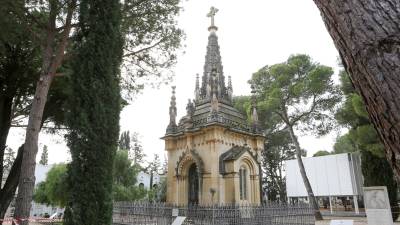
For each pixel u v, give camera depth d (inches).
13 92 630.5
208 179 820.0
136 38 586.2
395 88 80.7
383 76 82.8
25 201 381.1
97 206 369.1
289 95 1315.2
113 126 408.8
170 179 932.0
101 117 399.2
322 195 1342.3
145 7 554.3
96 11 450.9
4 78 612.4
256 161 895.1
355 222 981.8
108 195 380.8
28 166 393.7
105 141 396.2
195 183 890.1
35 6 478.3
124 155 1466.5
